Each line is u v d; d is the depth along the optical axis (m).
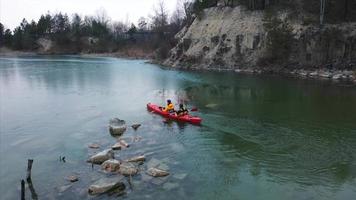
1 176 18.97
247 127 27.00
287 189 17.50
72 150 22.33
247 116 30.17
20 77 55.94
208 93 40.97
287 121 28.66
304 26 59.72
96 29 153.00
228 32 69.25
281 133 25.59
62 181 18.11
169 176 18.61
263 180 18.38
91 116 30.48
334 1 62.59
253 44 64.69
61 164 20.19
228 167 19.88
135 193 16.84
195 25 77.25
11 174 19.17
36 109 33.16
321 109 32.56
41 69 69.56
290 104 34.69
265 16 65.19
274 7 67.50
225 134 25.36
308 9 63.44
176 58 75.94
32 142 23.95
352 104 34.47
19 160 21.00
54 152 22.08
